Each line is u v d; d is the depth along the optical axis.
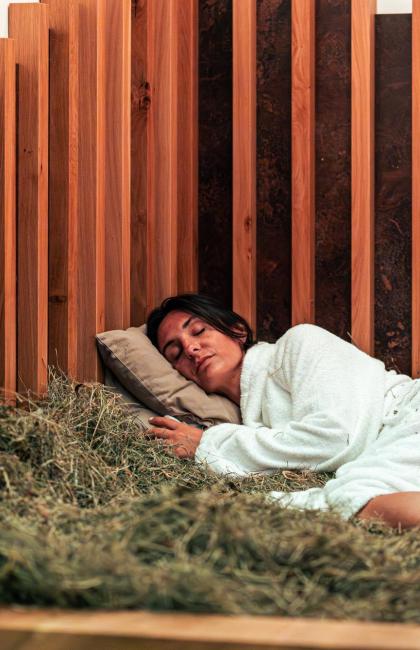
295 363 2.56
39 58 2.46
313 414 2.44
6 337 2.34
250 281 3.21
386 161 3.26
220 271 3.36
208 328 2.80
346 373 2.50
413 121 3.14
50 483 1.95
